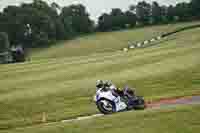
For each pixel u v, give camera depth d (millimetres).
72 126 26516
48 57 192125
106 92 30734
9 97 48688
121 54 91312
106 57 88125
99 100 30766
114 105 30422
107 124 25078
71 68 70938
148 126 22984
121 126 24000
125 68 59250
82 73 61844
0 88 57875
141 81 46938
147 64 58750
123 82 48156
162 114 24969
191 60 54469
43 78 63531
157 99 35969
